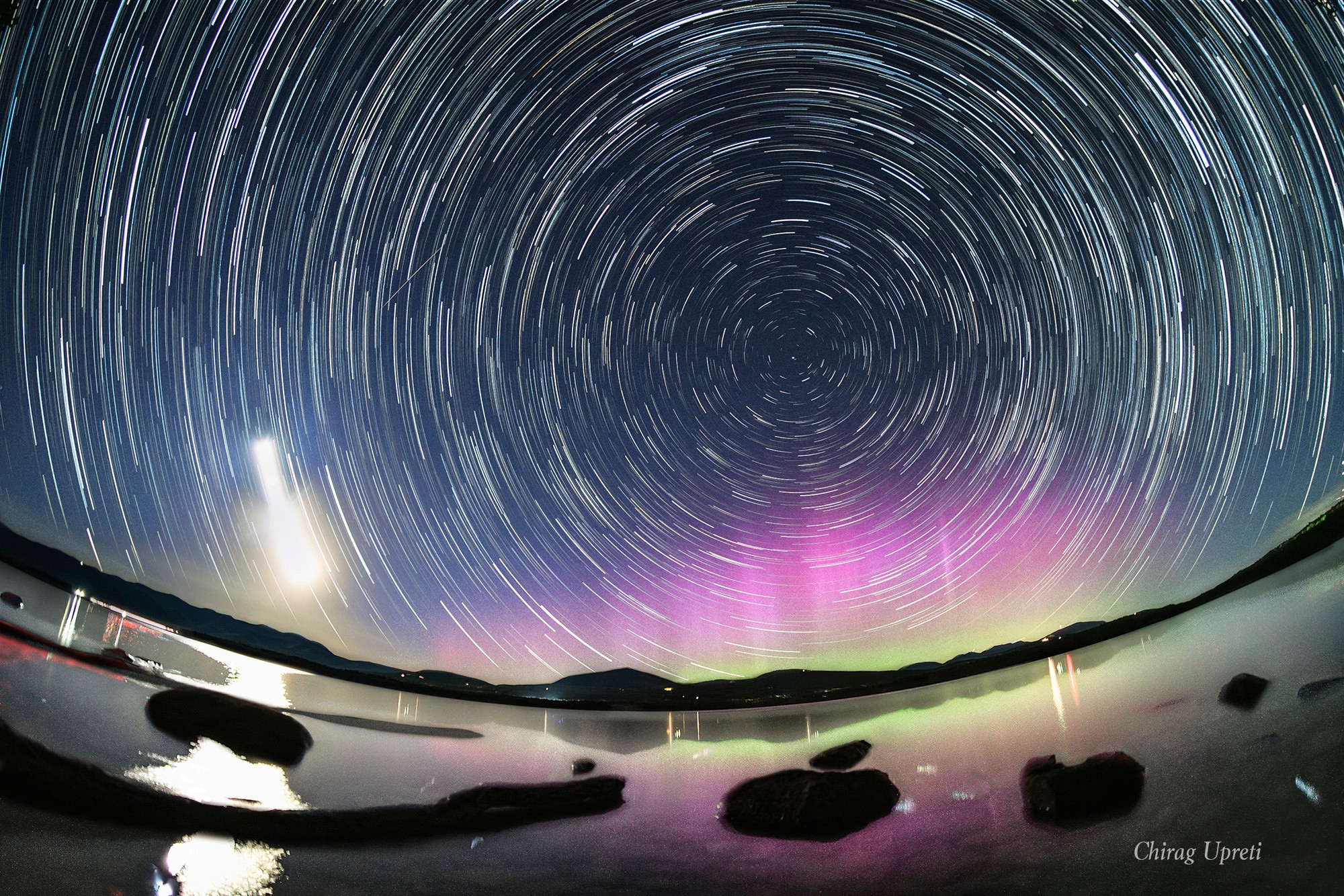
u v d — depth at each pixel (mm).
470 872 3268
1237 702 3756
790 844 3514
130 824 3164
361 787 4039
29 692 4066
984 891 2826
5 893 2562
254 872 3045
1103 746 3898
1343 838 2459
